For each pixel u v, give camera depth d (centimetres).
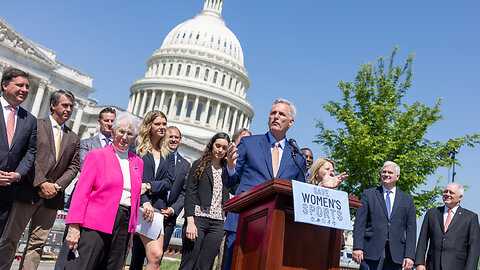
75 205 454
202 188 714
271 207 360
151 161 680
